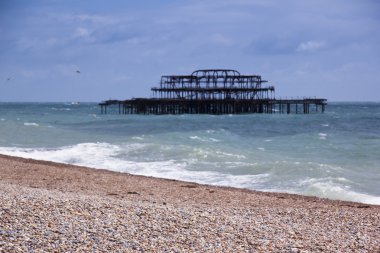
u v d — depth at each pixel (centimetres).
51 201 1290
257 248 997
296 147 3784
